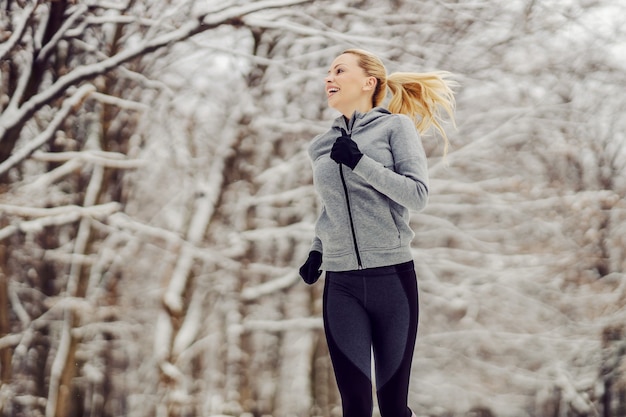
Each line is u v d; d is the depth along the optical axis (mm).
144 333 12984
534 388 13938
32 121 10305
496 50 11508
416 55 11156
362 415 2619
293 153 12234
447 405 14266
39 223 9727
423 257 11789
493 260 12359
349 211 2762
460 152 11617
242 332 12141
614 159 13266
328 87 3043
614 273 13180
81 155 9867
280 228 11672
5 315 10969
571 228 13039
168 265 11656
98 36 10656
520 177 11992
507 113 11758
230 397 13500
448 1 11383
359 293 2738
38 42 9391
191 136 11742
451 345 13289
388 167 2736
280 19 10797
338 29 11422
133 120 11148
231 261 11352
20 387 11789
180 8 9750
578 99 12266
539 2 11344
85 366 12156
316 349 14305
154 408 13336
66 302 10719
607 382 13336
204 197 11570
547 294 12992
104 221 10758
